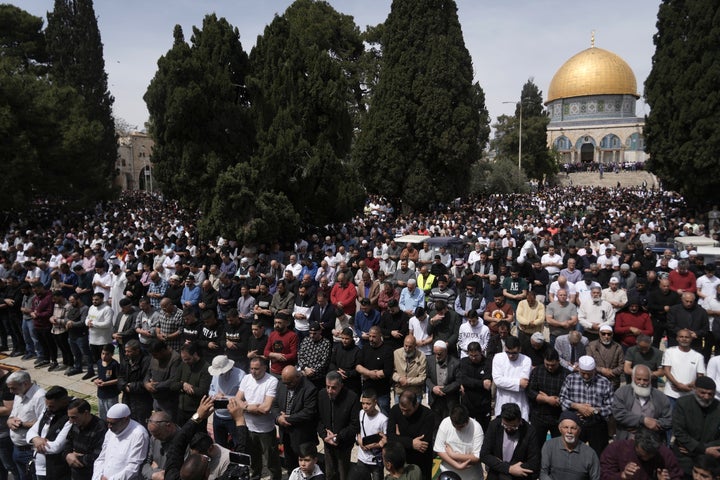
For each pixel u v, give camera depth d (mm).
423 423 5719
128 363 6938
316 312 9188
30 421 6000
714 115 25656
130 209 37531
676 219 27641
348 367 7141
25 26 37844
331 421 5941
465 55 34031
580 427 5586
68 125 28609
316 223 19734
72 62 38438
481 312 9406
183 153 17500
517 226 23516
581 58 82750
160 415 5266
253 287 11398
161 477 5004
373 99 34875
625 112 81438
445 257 15023
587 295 9023
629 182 65750
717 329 8312
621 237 17328
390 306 8359
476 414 6770
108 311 9586
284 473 6695
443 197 33969
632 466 4973
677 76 27359
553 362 6281
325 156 18484
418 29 32844
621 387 6129
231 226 16516
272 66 19141
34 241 18531
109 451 5227
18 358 11188
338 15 42688
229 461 5020
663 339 11422
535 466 5281
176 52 17438
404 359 7078
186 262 13547
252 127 18438
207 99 17328
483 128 44719
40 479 5695
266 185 17312
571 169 75562
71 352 10281
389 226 24703
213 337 8172
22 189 25688
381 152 33625
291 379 5980
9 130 24438
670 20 28406
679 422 5699
